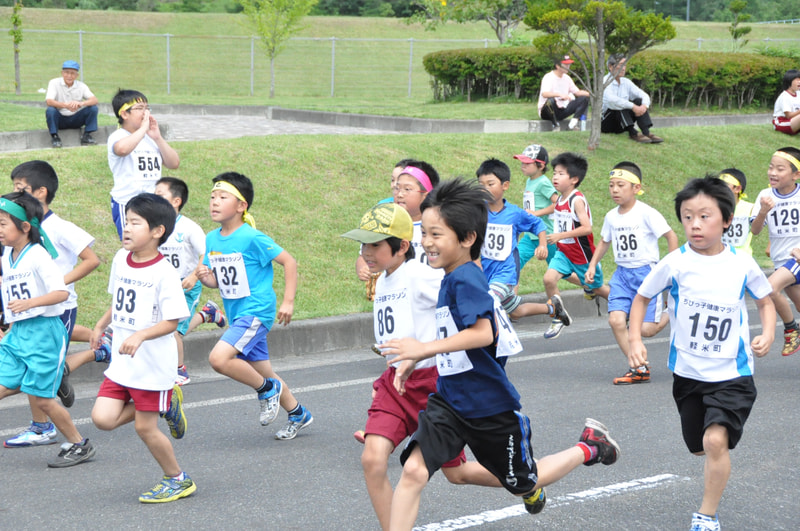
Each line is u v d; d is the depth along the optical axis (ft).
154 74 207.92
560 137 82.89
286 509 24.22
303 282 52.11
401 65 227.40
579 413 34.19
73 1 314.14
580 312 57.16
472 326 19.01
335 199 62.08
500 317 19.90
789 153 41.98
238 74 211.61
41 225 32.01
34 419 30.71
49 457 29.14
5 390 27.91
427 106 115.75
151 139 43.73
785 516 23.91
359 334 48.01
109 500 24.94
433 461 19.20
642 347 23.84
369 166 67.56
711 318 22.75
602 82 80.53
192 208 56.18
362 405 35.70
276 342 45.01
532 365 43.06
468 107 110.22
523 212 40.91
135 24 266.16
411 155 71.05
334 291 51.80
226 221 31.58
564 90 92.27
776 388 38.32
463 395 19.65
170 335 25.31
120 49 227.40
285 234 56.59
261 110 121.90
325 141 70.79
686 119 104.83
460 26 295.69
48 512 23.94
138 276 25.21
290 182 62.49
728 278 22.79
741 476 27.04
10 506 24.40
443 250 19.49
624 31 78.48
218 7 343.87
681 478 26.86
